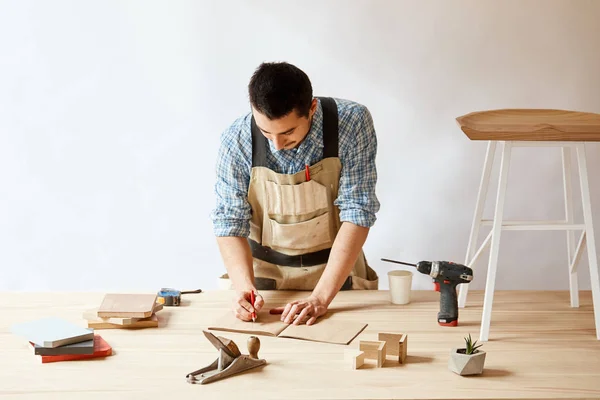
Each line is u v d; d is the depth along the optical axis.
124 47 3.44
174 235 3.60
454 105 3.45
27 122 3.49
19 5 3.40
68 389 1.63
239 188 2.33
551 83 3.43
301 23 3.40
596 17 3.38
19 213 3.57
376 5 3.38
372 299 2.31
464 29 3.39
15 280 3.62
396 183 3.52
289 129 1.95
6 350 1.87
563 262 3.57
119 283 3.64
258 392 1.61
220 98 3.47
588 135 1.91
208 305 2.24
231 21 3.41
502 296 2.37
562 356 1.83
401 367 1.76
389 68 3.42
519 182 3.51
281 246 2.37
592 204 3.52
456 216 3.54
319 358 1.81
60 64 3.45
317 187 2.29
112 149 3.52
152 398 1.58
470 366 1.69
